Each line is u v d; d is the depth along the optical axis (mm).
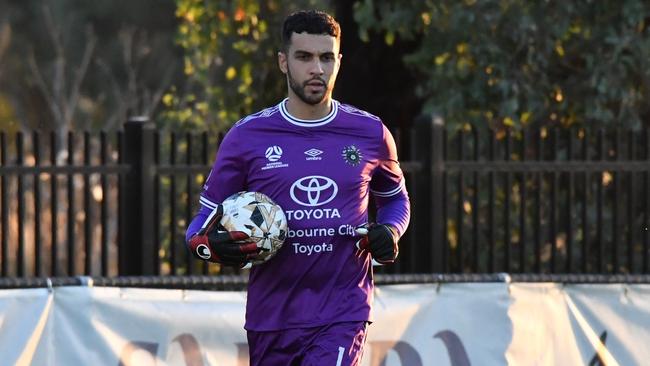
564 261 35219
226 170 18828
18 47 98625
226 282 24953
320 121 18844
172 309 23734
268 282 18891
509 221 29094
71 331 22844
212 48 41594
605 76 35625
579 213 34938
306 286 18828
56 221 25719
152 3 102375
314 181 18641
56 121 59375
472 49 36000
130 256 26359
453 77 36312
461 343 25641
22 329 22422
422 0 36438
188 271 27938
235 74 41094
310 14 18500
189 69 42531
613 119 35844
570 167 29062
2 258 25406
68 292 22859
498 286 25953
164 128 40562
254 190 18797
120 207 26328
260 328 19016
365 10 36375
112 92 79875
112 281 23797
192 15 41656
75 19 100188
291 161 18656
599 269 29641
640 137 31766
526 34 35719
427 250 28234
